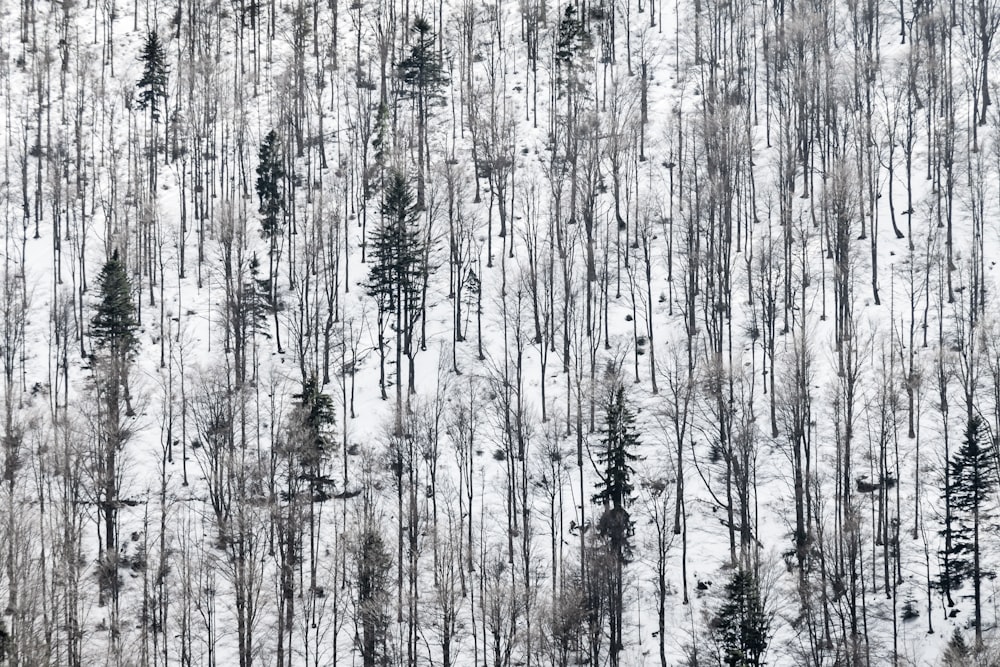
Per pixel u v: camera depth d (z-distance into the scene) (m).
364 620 48.50
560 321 70.88
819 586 50.75
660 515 56.28
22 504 51.34
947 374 58.78
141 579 53.84
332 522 57.22
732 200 79.50
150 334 73.62
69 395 67.50
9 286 77.38
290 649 47.88
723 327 68.81
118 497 56.44
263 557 52.47
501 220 79.12
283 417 64.75
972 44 89.19
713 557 53.84
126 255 79.81
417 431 60.50
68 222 84.50
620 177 84.94
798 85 87.81
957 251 72.06
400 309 73.06
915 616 49.47
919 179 79.88
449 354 69.75
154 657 48.12
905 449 57.84
